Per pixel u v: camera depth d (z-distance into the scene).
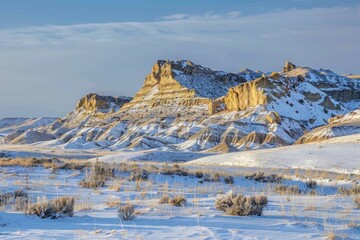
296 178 35.09
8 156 76.00
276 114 180.50
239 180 30.52
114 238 10.36
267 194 21.55
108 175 29.23
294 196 20.41
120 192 21.41
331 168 53.12
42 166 37.19
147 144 182.75
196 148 163.00
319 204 17.28
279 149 71.38
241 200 14.59
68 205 14.09
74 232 11.11
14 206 15.67
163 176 30.70
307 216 14.23
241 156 70.50
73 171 33.22
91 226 12.17
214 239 10.30
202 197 19.84
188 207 16.08
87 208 15.82
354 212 15.37
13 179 26.72
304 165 57.12
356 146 62.38
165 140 188.00
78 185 24.50
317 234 11.21
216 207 15.39
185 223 12.72
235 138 166.00
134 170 32.69
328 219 13.72
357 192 22.95
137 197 19.03
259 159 64.38
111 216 14.22
